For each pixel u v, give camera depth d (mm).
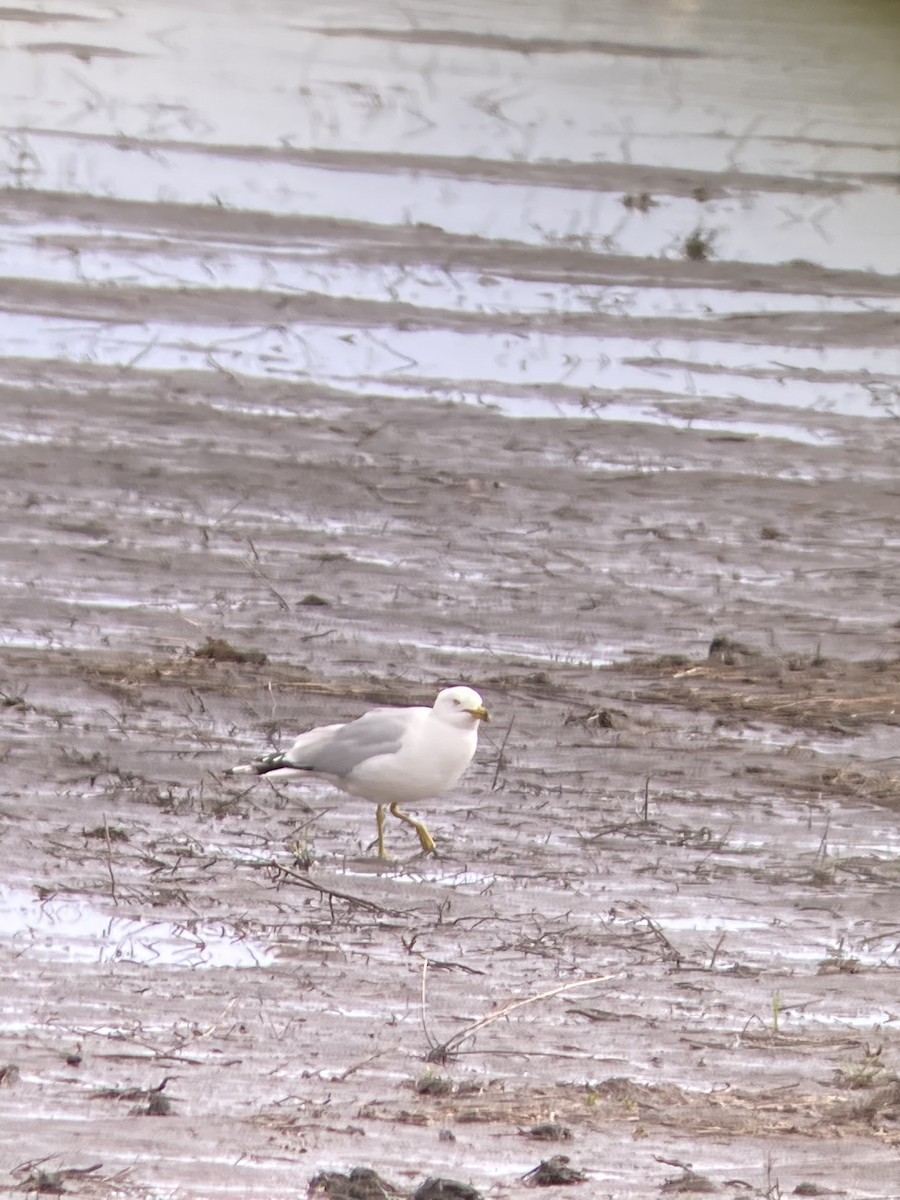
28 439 20172
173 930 10250
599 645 16406
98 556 17297
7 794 12039
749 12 40000
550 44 36594
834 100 35375
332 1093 8469
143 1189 7367
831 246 29031
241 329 23953
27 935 10031
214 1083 8484
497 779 13125
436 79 33969
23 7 35219
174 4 36406
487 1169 7777
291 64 33969
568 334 24922
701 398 23453
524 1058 9023
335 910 10688
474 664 15547
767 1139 8281
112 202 27344
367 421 21719
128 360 22656
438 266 26562
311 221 27562
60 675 14367
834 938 10953
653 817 12703
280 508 19047
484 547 18531
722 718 14836
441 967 10031
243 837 11734
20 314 23531
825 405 23734
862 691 15805
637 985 10023
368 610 16562
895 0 41406
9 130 29500
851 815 13086
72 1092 8273
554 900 11156
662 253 28000
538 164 30750
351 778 11445
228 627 15852
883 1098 8695
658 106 33969
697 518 19984
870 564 19234
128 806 12047
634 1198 7578
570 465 21078
